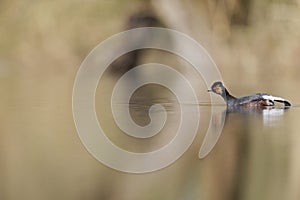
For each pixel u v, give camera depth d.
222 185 25.34
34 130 36.62
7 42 89.00
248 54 78.06
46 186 24.09
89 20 88.81
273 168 27.48
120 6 87.38
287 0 79.81
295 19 79.75
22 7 90.94
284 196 24.02
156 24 80.75
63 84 67.44
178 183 25.34
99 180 25.17
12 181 24.97
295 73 78.44
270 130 36.47
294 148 31.08
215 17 77.31
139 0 84.75
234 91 59.53
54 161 28.61
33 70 86.25
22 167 27.12
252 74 77.19
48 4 90.56
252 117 42.56
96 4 89.00
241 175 26.59
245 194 24.48
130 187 24.61
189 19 77.12
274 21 79.69
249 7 78.94
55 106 48.12
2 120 40.56
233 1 77.94
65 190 23.86
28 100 52.03
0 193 23.31
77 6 89.62
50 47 88.69
